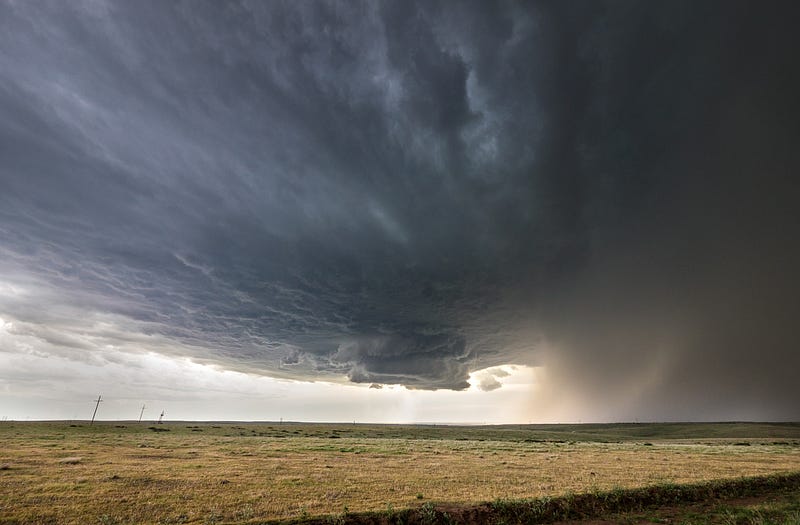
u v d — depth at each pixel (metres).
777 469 39.19
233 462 40.59
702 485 29.27
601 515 22.92
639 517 22.69
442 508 22.14
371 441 87.44
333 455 51.03
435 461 45.41
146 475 30.61
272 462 41.41
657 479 31.62
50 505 21.14
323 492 25.55
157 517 19.42
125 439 73.50
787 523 20.77
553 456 53.97
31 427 102.81
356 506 22.02
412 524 20.38
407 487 27.64
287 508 21.33
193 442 70.75
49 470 31.83
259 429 138.62
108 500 22.36
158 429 116.31
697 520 22.11
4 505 20.83
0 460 37.03
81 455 43.16
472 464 42.47
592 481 30.66
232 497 23.53
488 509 22.20
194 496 23.72
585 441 110.50
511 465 41.81
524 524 21.25
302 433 120.19
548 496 24.56
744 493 29.09
